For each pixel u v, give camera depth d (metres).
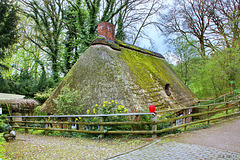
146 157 4.10
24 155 4.81
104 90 7.88
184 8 26.44
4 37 14.80
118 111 6.76
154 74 10.77
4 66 17.23
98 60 9.03
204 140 5.37
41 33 20.05
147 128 6.09
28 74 22.03
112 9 20.67
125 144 5.35
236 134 6.09
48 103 9.34
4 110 14.34
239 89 17.75
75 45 19.56
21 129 10.22
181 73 21.83
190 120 13.30
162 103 8.80
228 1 21.55
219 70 17.23
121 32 22.73
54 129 7.94
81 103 7.98
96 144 5.70
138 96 7.96
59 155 4.71
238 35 19.00
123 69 8.90
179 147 4.73
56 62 20.78
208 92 19.53
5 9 15.09
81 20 18.41
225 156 4.08
